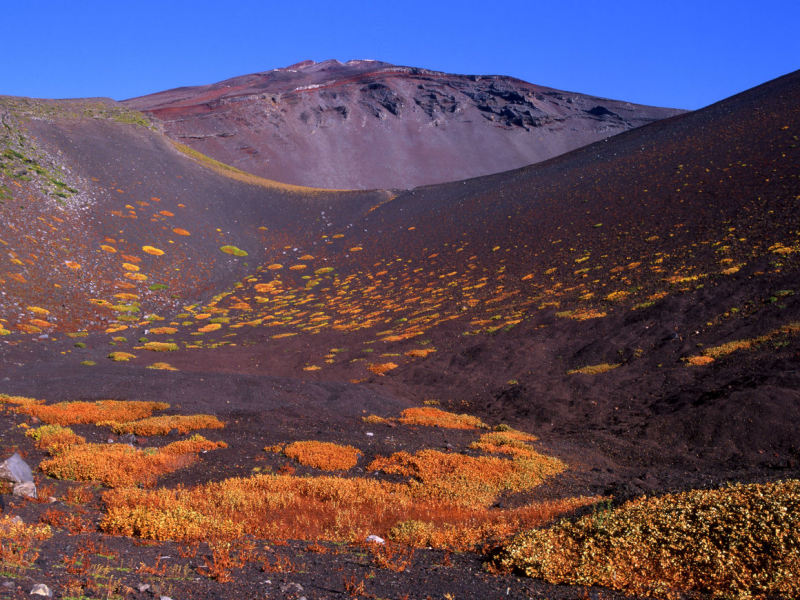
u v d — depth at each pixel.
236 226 106.31
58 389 31.48
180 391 32.00
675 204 59.78
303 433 24.98
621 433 25.41
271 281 83.69
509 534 11.73
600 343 37.06
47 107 121.25
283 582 8.12
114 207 91.00
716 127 85.75
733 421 22.88
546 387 33.22
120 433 23.28
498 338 43.53
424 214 102.81
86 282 67.44
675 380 29.34
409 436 25.16
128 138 122.00
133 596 6.65
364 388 36.06
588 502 14.86
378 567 9.41
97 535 10.43
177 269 81.31
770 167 57.94
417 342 47.66
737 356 29.30
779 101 84.94
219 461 19.80
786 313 31.73
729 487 9.87
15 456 14.33
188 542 10.66
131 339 56.59
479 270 65.38
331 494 15.72
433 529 12.58
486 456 21.41
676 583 7.61
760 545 7.60
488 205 94.25
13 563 7.15
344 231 105.31
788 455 20.23
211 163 136.50
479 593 7.88
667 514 9.12
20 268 62.53
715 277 40.03
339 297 71.75
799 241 40.00
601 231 61.62
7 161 84.62
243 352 53.75
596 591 7.77
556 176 98.81
